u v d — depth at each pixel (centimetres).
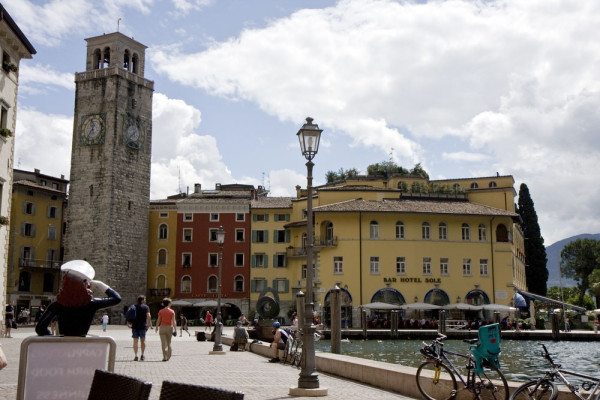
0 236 3869
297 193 9631
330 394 1563
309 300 1656
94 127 8669
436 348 1417
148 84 9088
